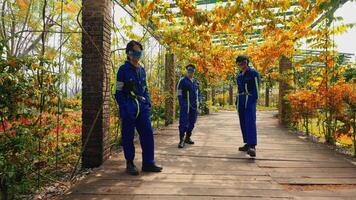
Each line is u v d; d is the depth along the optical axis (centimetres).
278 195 349
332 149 643
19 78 317
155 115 1023
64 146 488
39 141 352
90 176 420
